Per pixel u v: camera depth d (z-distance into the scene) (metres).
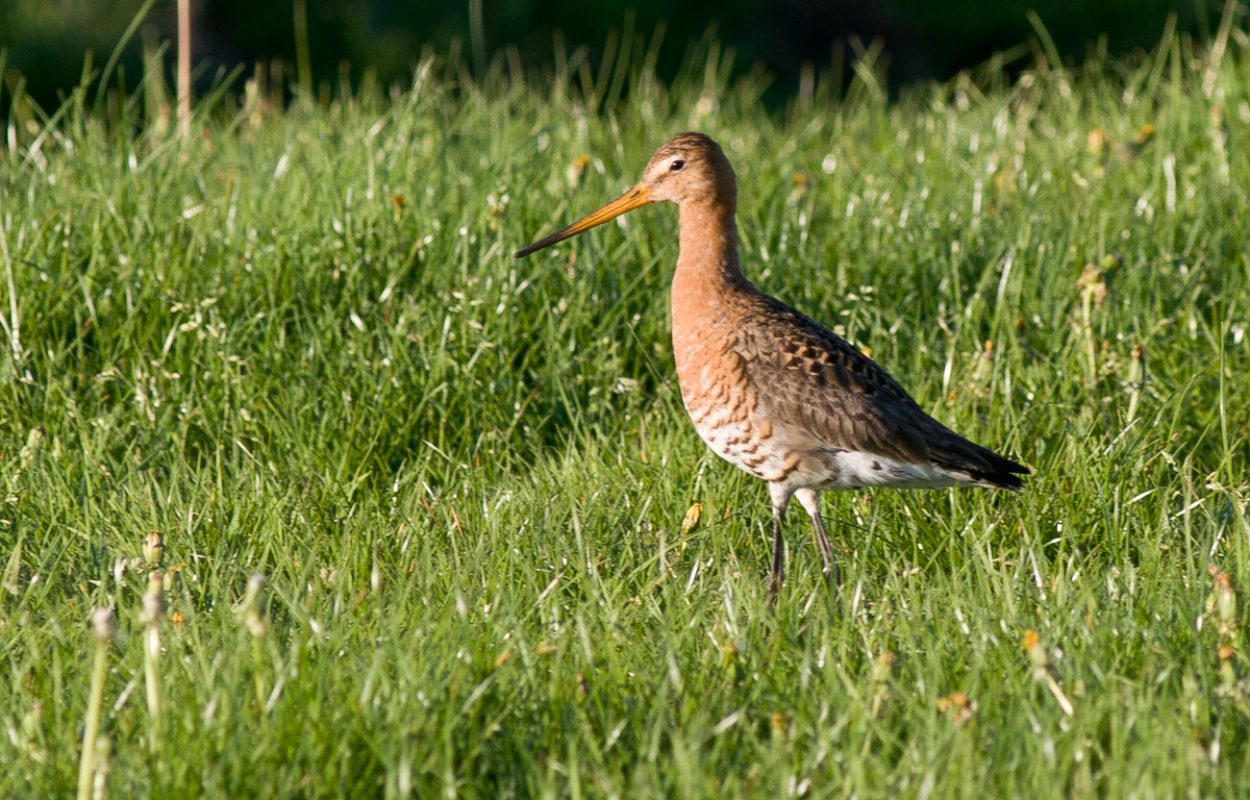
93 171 13.68
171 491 10.11
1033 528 9.63
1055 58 17.84
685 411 11.56
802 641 8.44
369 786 7.03
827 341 9.98
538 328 12.22
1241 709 7.41
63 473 10.49
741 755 7.27
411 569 9.35
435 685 7.49
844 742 7.32
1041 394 11.40
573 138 15.74
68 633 8.43
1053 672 7.48
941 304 12.35
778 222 13.66
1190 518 9.57
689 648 8.16
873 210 13.61
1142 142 14.15
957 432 10.91
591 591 8.53
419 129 15.02
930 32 28.78
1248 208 13.59
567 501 10.12
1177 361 11.88
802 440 9.76
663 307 12.43
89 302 11.92
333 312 12.14
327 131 14.84
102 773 6.59
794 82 28.11
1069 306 12.27
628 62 27.17
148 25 27.33
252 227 12.80
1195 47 26.55
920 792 6.70
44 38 26.53
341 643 8.03
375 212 12.94
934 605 8.67
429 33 27.33
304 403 11.39
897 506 10.29
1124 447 10.34
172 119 16.20
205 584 9.16
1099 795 7.01
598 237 13.04
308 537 9.73
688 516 9.63
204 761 6.96
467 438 11.26
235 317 12.17
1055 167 14.74
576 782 6.71
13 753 7.22
